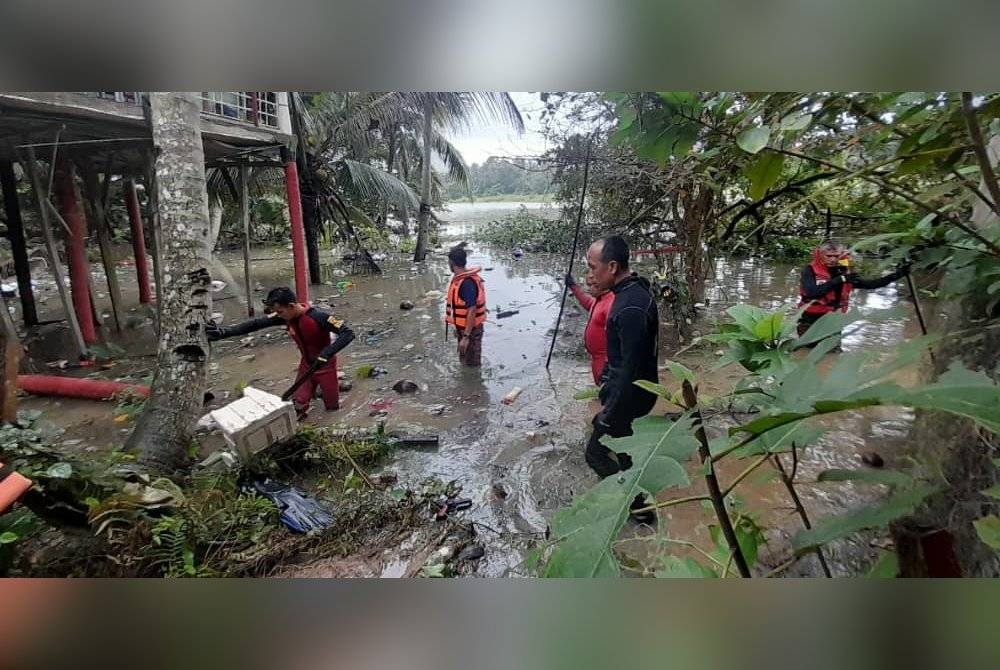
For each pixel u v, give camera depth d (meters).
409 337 6.34
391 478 3.18
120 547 2.25
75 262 6.05
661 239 6.60
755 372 1.11
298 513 2.73
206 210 3.44
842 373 0.76
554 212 13.98
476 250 14.46
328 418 4.11
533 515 2.81
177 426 3.21
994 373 1.29
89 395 4.49
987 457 1.17
